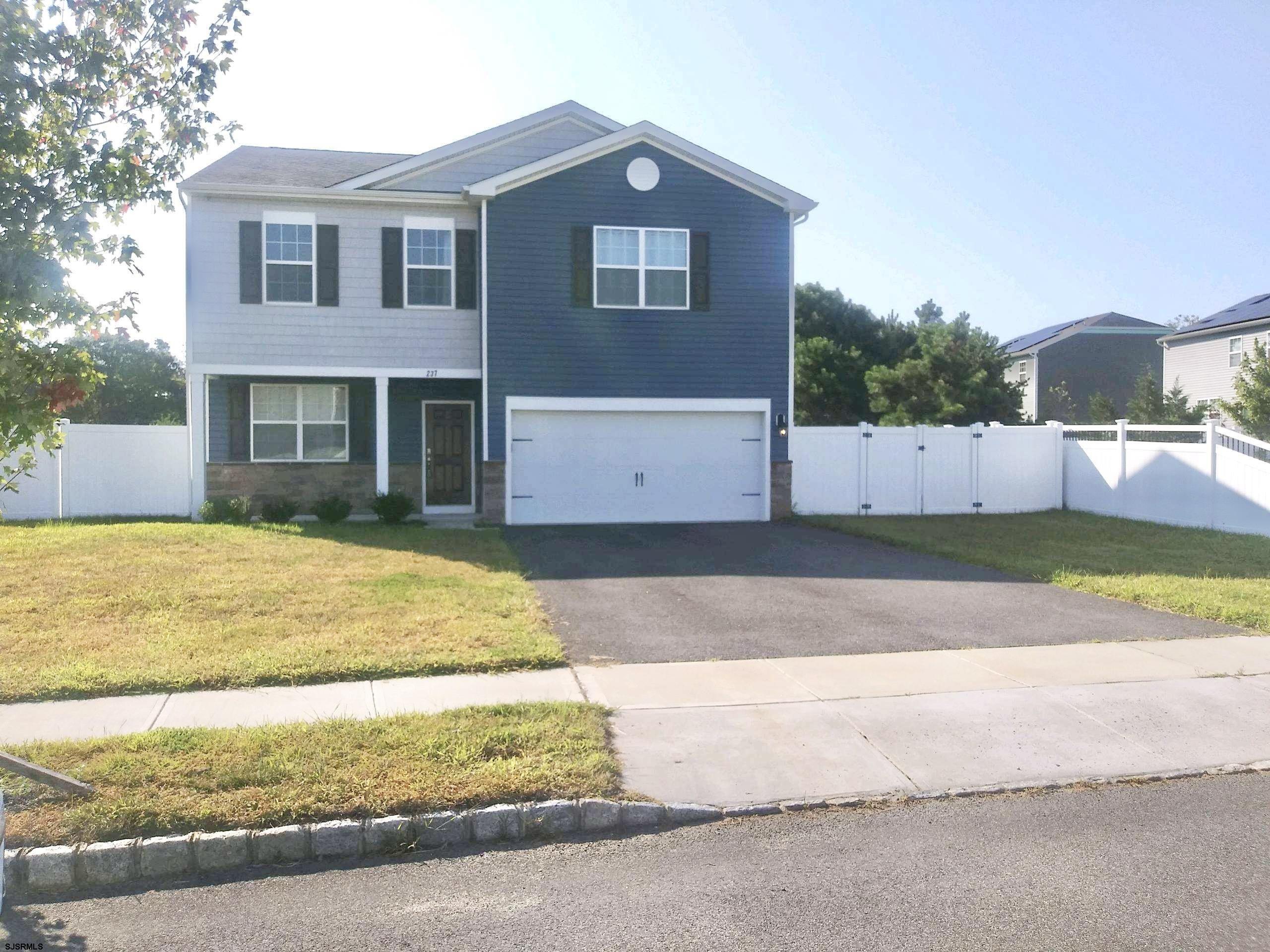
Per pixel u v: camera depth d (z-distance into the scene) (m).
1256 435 23.19
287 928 4.25
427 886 4.65
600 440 18.17
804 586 11.64
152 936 4.19
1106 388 41.84
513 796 5.30
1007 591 11.40
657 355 18.12
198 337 17.50
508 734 6.15
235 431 18.72
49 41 5.37
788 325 18.61
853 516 19.08
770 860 4.88
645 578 12.08
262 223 17.69
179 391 36.88
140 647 8.23
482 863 4.89
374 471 19.31
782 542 15.55
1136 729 6.67
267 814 5.02
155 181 5.80
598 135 19.66
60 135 5.58
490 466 17.62
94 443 18.16
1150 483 18.12
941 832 5.18
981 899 4.44
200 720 6.54
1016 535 16.08
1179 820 5.32
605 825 5.25
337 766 5.61
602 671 7.93
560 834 5.21
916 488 19.67
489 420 17.59
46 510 17.80
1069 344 41.62
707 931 4.18
